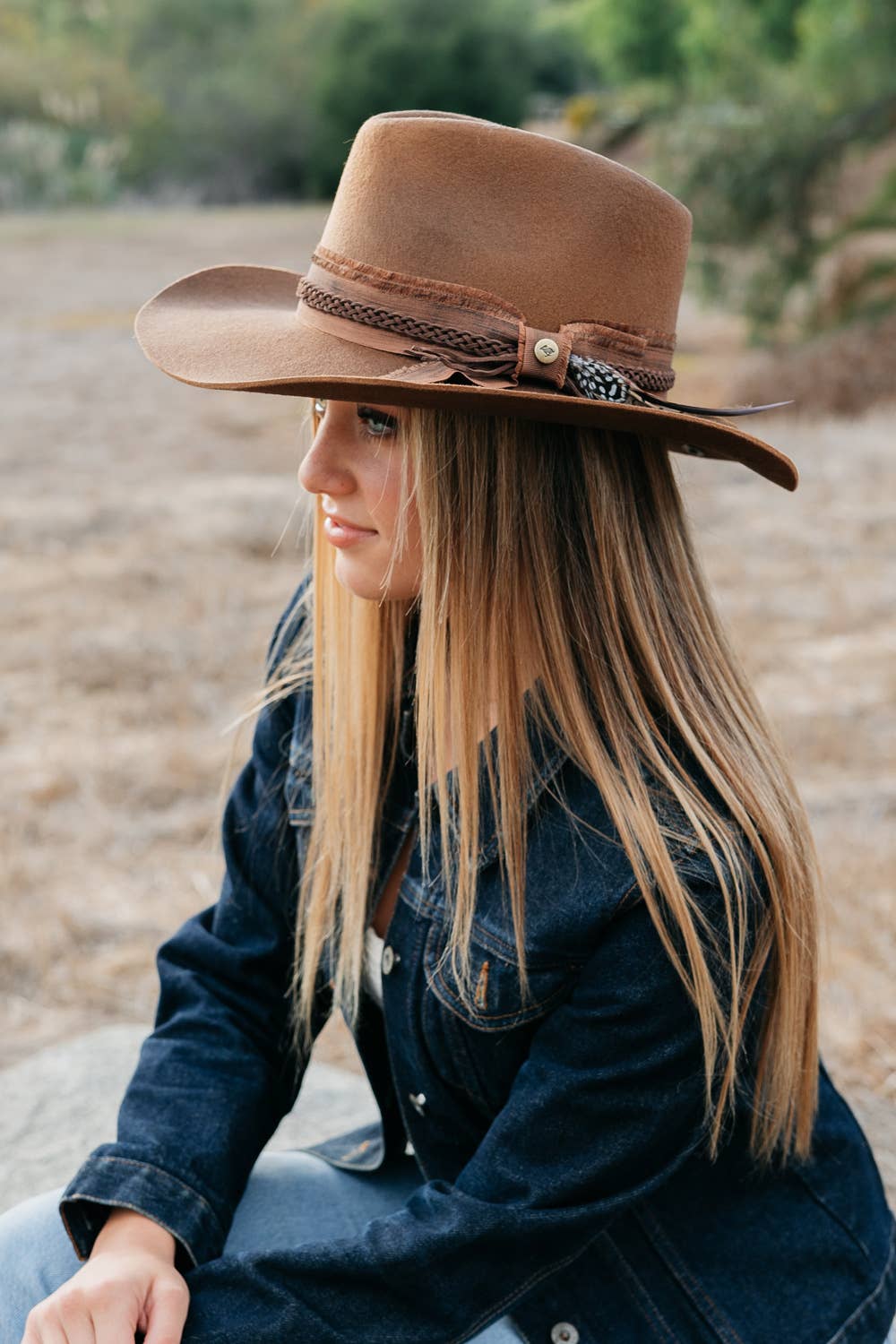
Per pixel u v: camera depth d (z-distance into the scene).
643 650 1.35
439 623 1.33
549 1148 1.29
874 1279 1.41
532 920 1.32
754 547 6.25
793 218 13.34
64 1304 1.29
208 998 1.63
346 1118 2.47
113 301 15.76
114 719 4.48
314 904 1.54
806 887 1.37
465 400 1.22
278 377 1.24
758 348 14.10
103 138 31.91
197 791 3.98
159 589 5.86
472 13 35.41
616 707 1.33
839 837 3.50
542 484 1.32
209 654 5.04
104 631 5.29
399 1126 1.61
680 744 1.36
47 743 4.28
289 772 1.64
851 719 4.34
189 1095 1.52
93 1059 2.62
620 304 1.34
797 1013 1.37
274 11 38.16
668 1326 1.34
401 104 34.75
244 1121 1.53
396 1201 1.59
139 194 31.62
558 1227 1.27
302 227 24.16
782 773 1.41
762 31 17.91
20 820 3.76
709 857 1.28
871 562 5.97
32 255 20.14
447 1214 1.27
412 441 1.30
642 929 1.28
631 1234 1.37
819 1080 1.54
